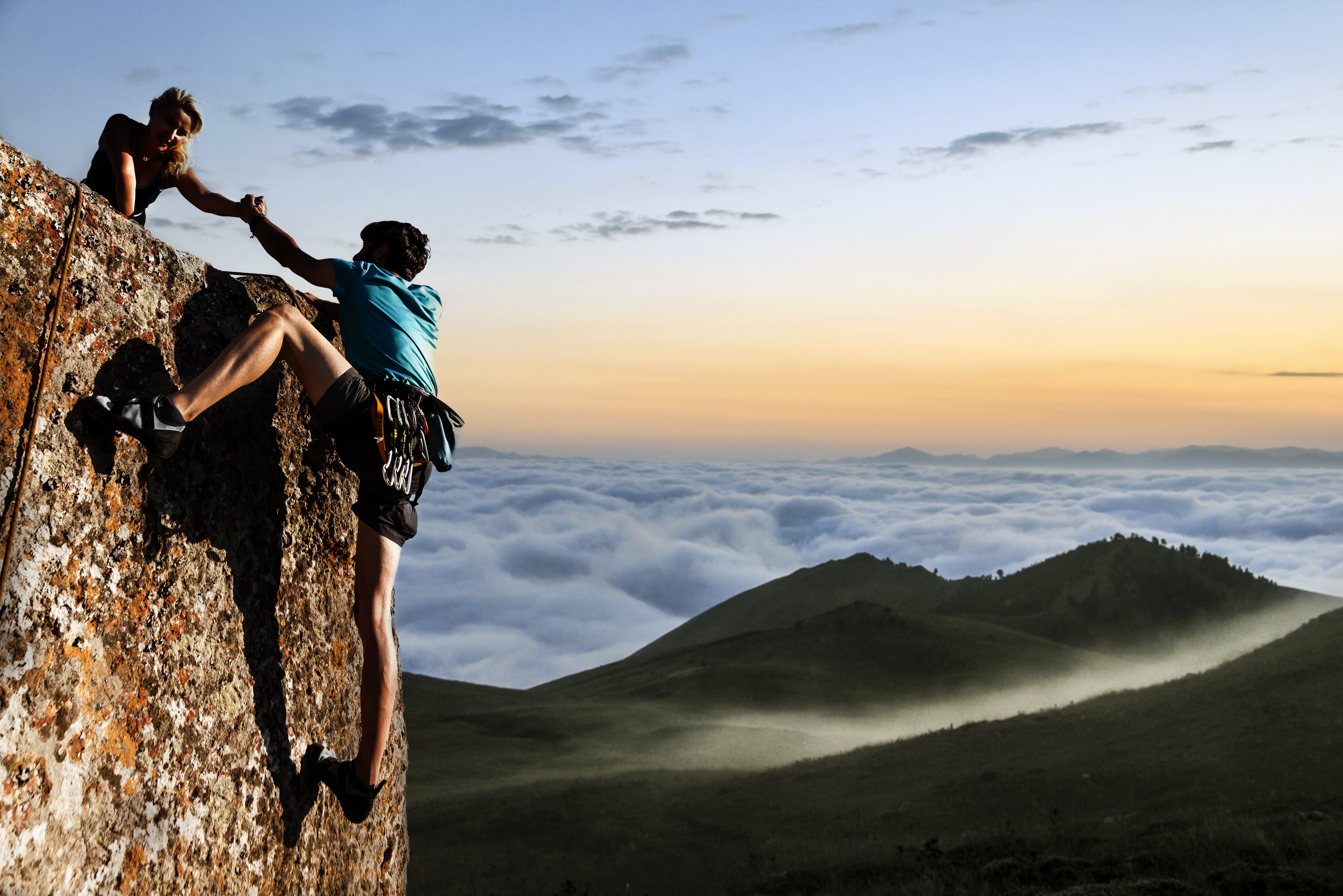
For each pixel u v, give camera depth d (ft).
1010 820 99.96
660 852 109.60
